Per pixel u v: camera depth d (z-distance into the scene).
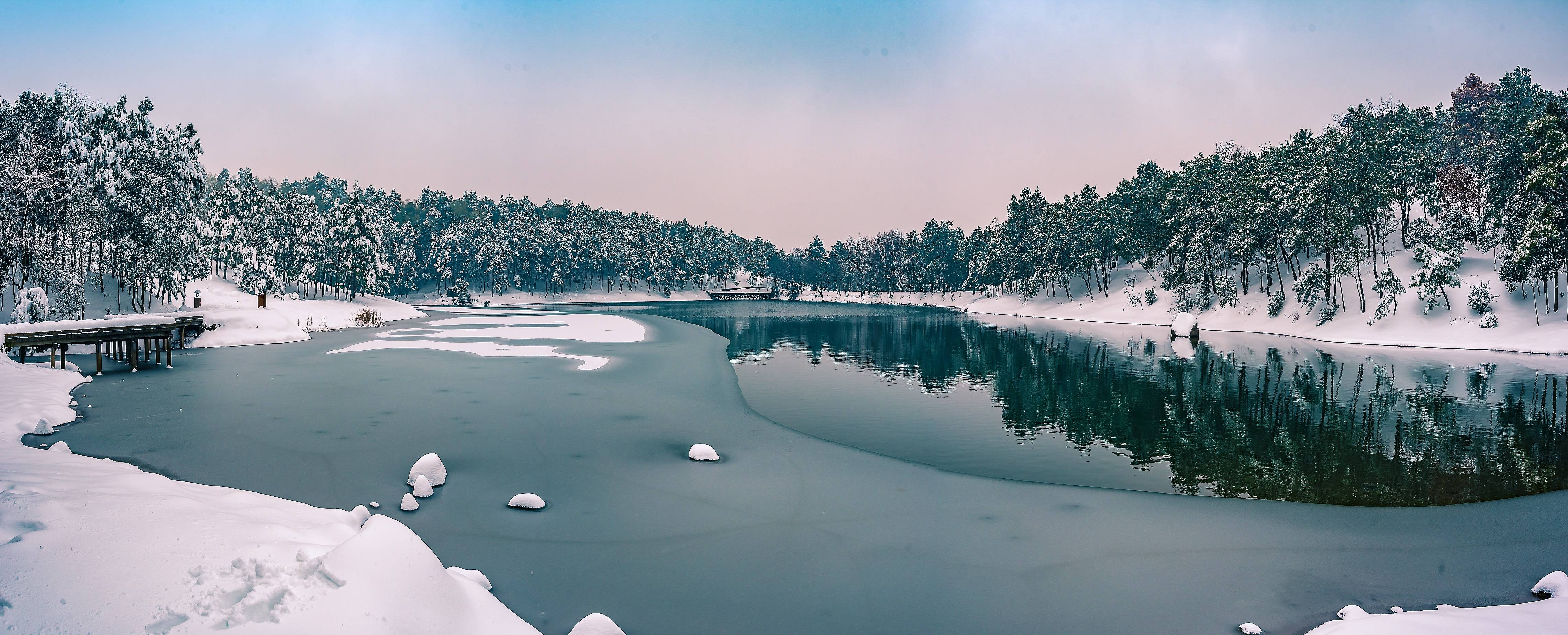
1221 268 67.19
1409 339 44.72
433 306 114.94
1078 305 86.88
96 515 6.94
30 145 41.09
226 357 31.88
